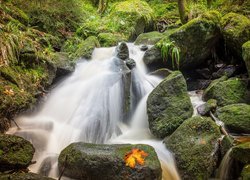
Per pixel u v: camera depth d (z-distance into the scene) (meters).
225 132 4.06
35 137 4.13
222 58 5.75
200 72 5.72
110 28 7.55
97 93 4.95
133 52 6.20
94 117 4.59
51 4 7.05
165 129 4.27
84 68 5.68
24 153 3.49
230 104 4.61
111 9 8.92
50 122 4.52
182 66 5.65
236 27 5.18
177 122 4.28
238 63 5.42
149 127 4.51
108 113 4.76
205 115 4.51
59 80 5.42
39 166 3.68
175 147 3.89
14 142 3.48
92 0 10.78
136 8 8.19
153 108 4.52
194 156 3.67
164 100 4.52
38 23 6.62
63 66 5.36
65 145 4.22
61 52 6.00
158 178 3.32
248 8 6.28
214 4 7.90
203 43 5.38
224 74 5.35
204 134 3.86
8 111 4.19
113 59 5.59
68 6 7.47
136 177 3.21
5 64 4.70
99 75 5.29
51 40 6.38
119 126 4.82
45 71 5.14
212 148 3.72
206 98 4.98
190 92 5.48
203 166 3.58
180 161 3.74
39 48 5.56
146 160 3.32
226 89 4.77
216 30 5.41
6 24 5.52
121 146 3.50
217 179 3.66
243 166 3.43
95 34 7.37
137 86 5.19
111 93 4.93
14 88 4.47
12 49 4.93
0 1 6.03
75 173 3.41
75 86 5.20
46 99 4.97
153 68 5.82
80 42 6.77
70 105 4.87
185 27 5.40
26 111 4.54
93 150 3.43
